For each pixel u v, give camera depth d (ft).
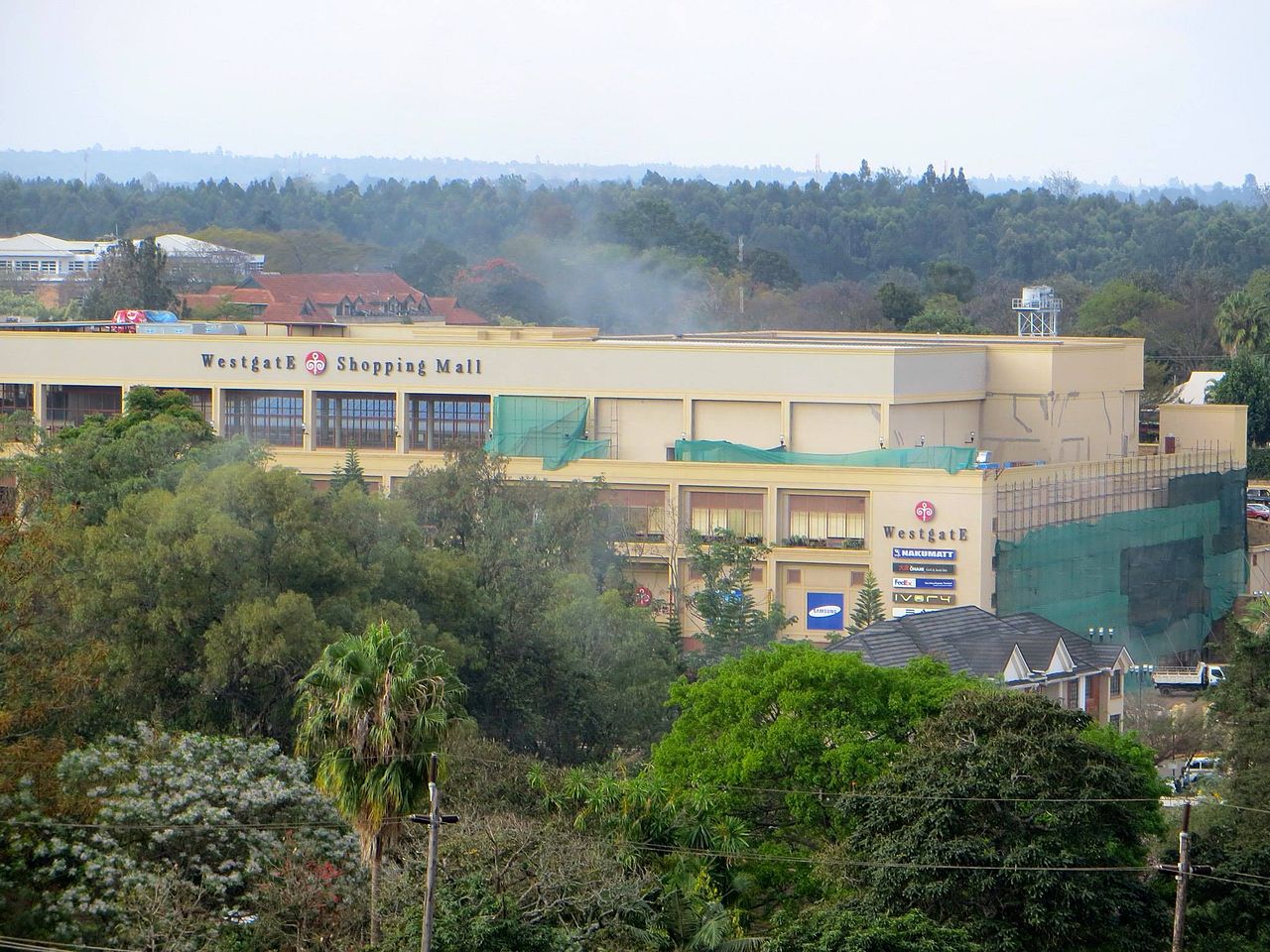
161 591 326.85
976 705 252.01
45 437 482.28
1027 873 225.35
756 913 257.75
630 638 387.14
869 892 231.50
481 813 254.68
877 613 475.72
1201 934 238.68
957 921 225.97
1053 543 511.81
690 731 299.38
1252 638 336.70
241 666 326.44
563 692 371.97
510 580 395.96
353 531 362.12
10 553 279.08
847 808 255.09
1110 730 282.56
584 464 522.06
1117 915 228.02
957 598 489.67
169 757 251.80
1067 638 431.84
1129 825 239.91
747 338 650.02
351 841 239.50
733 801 278.05
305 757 263.49
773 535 507.30
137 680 321.93
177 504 339.77
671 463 514.27
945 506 490.49
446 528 431.84
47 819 230.89
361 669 215.31
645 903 227.81
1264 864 248.32
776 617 467.52
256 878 232.73
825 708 286.66
